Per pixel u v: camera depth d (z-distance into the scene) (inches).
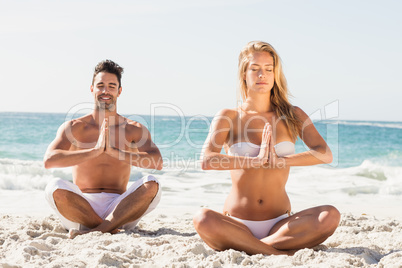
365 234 166.6
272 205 141.1
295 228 133.4
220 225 131.3
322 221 132.0
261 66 145.8
